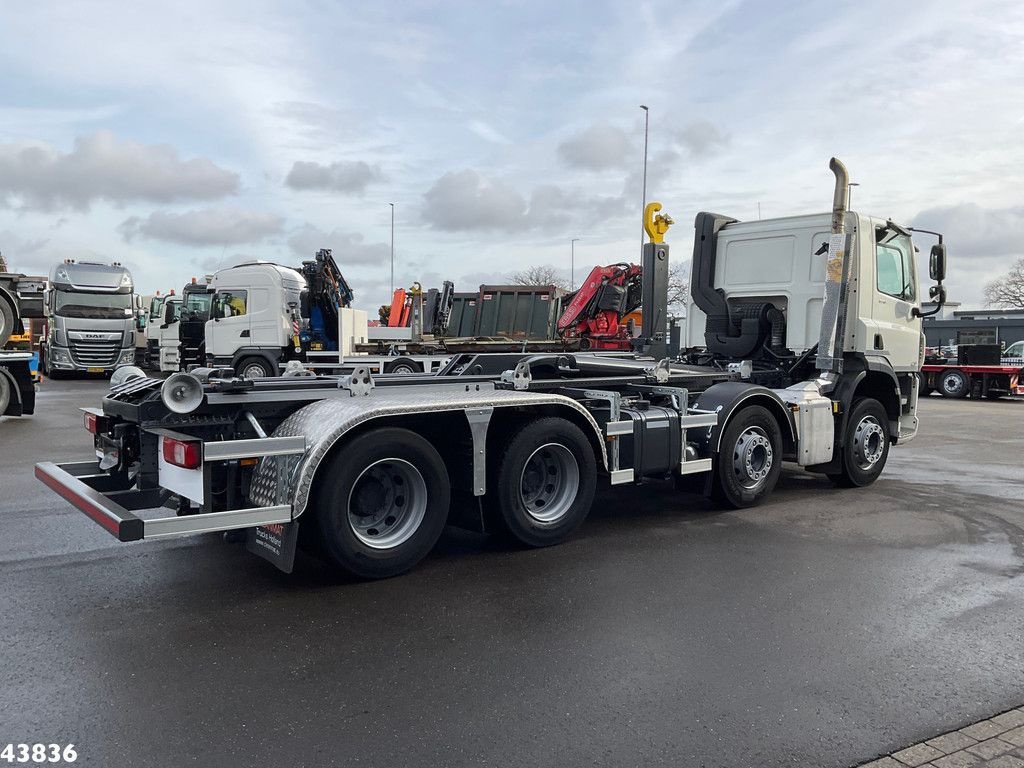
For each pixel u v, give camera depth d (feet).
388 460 16.84
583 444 20.07
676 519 23.11
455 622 14.61
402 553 17.07
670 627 14.46
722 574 17.71
